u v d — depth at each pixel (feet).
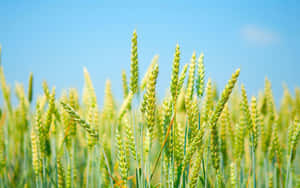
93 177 3.74
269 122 3.40
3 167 3.73
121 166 2.71
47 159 3.18
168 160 2.70
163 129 2.70
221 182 2.97
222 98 2.51
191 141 2.62
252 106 2.94
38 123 3.05
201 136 2.56
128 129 2.77
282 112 4.10
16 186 4.09
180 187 2.63
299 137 2.95
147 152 2.68
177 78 2.60
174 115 2.62
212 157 2.94
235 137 3.22
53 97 3.09
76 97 3.44
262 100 3.69
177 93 2.63
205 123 2.59
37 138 3.09
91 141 3.23
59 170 3.18
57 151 3.51
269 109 3.42
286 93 4.27
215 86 3.33
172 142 2.69
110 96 3.78
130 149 2.75
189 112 2.61
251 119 2.92
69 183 3.23
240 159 3.19
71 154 3.31
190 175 2.63
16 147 4.38
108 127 3.67
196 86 2.70
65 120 3.24
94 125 3.24
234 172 3.01
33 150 3.07
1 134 3.85
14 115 4.32
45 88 3.24
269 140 3.37
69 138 3.29
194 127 2.61
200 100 2.68
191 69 2.66
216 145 2.94
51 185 3.42
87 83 3.31
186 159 2.60
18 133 4.28
